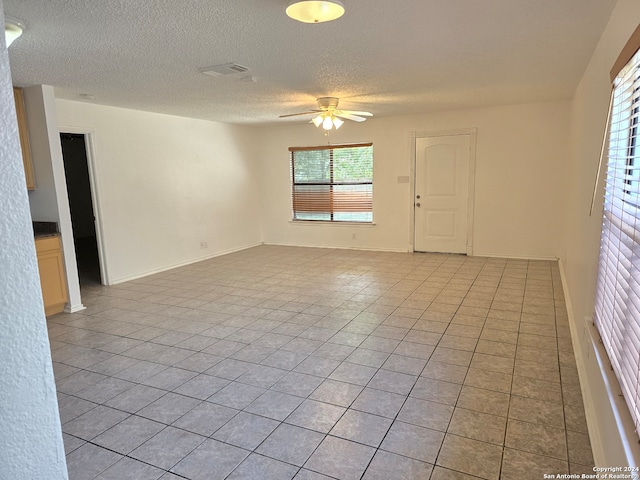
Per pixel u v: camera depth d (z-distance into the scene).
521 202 5.94
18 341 0.52
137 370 2.91
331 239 7.38
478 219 6.23
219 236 6.90
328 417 2.30
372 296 4.45
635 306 1.41
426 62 3.35
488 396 2.45
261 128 7.60
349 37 2.72
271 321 3.79
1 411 0.51
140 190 5.50
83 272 5.98
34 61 3.12
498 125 5.89
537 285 4.66
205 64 3.29
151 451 2.06
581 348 2.76
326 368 2.86
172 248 6.02
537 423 2.18
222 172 6.89
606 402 1.76
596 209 2.46
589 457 1.92
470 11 2.33
